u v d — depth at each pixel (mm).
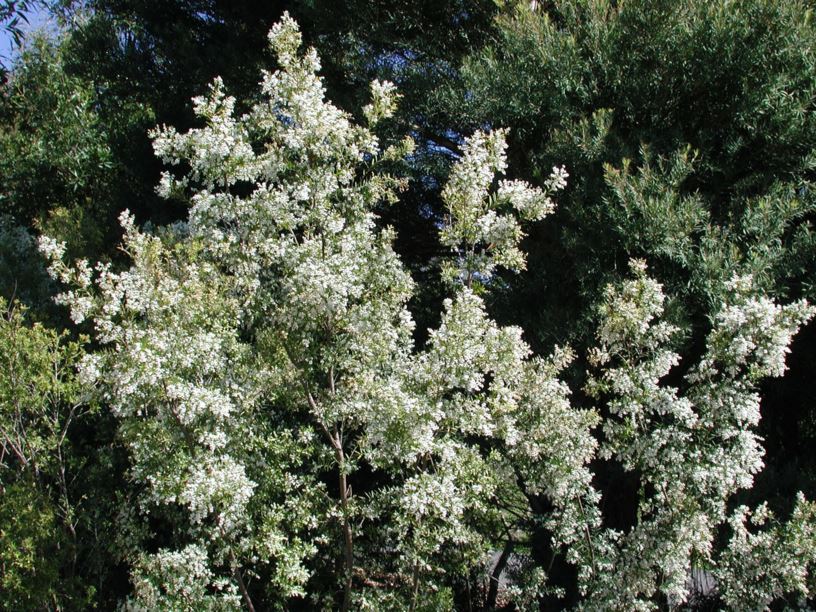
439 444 3887
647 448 4223
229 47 8719
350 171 4348
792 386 6586
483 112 7133
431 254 8703
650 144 6059
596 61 6637
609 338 4445
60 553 5188
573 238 6004
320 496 4605
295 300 3996
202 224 4102
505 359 3996
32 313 7020
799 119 5953
